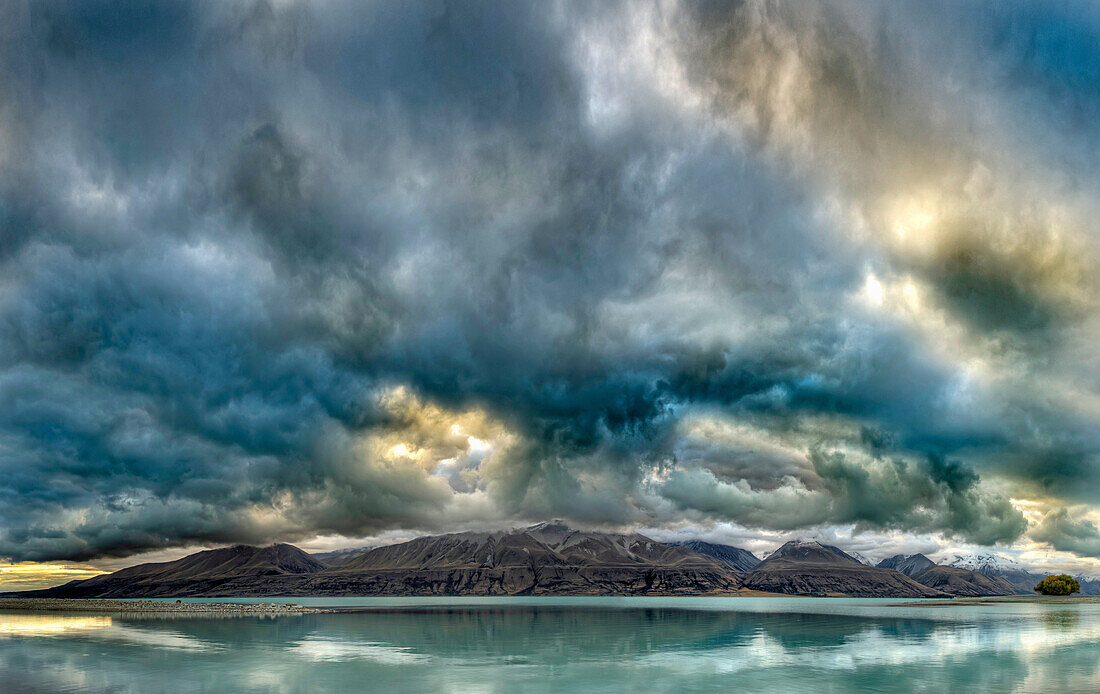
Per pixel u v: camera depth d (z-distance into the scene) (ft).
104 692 165.07
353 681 183.32
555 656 239.50
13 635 318.45
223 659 228.63
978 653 239.91
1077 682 176.76
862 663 215.31
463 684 178.81
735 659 228.43
